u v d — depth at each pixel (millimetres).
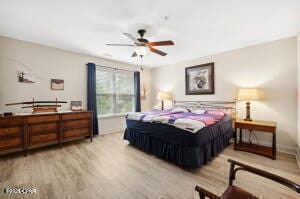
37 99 3297
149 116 2994
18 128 2691
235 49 3568
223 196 1153
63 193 1703
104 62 4477
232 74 3631
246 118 3191
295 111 2828
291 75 2865
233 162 1332
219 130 2865
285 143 2930
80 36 2854
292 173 2139
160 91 5441
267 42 3121
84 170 2244
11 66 2988
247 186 1841
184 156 2279
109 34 2742
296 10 1980
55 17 2186
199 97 4289
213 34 2756
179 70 4812
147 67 5652
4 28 2559
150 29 2492
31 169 2258
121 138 4020
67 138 3307
